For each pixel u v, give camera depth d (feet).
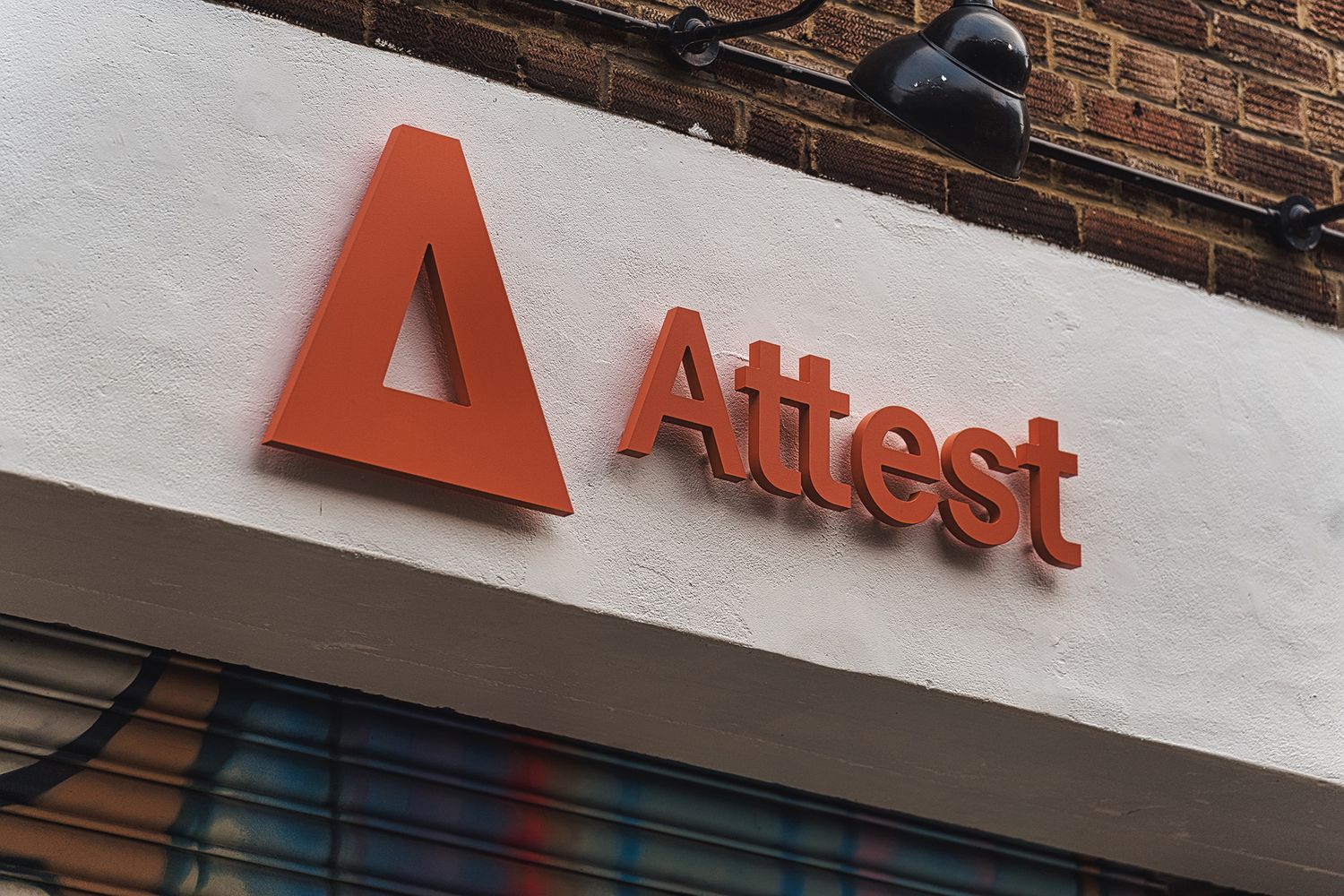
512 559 9.80
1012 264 12.07
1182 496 12.10
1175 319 12.57
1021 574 11.35
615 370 10.45
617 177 10.86
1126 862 13.33
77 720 10.09
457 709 11.18
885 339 11.43
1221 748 11.62
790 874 12.00
